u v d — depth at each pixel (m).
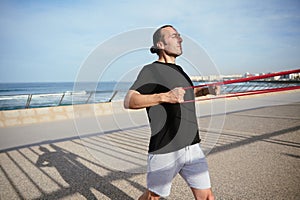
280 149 4.20
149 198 1.69
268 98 15.26
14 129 7.77
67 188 3.03
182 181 3.06
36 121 9.19
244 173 3.18
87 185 3.08
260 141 4.80
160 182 1.61
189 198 2.58
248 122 7.06
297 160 3.61
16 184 3.24
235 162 3.62
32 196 2.85
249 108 10.59
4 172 3.73
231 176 3.10
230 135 5.41
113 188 2.95
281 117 7.72
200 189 1.66
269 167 3.36
